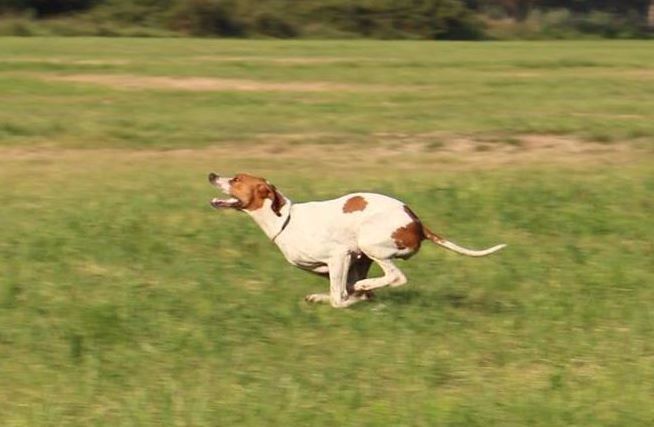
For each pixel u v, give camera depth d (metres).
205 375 9.17
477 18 71.69
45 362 9.49
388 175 19.03
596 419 8.39
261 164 20.19
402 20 68.69
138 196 16.91
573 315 10.93
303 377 9.12
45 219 15.23
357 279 11.19
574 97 29.38
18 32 61.59
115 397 8.76
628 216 15.62
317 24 68.38
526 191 17.16
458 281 12.33
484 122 24.14
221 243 13.87
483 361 9.62
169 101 27.80
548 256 13.51
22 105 26.64
